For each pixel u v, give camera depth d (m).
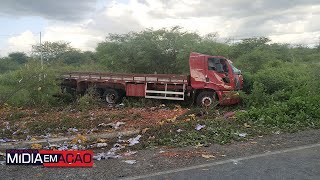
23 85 16.91
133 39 26.12
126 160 6.78
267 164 6.40
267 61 29.66
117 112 14.08
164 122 11.10
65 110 14.99
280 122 10.43
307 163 6.45
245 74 17.20
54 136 9.83
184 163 6.52
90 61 32.62
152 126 10.27
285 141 8.28
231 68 15.18
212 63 15.33
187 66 24.02
